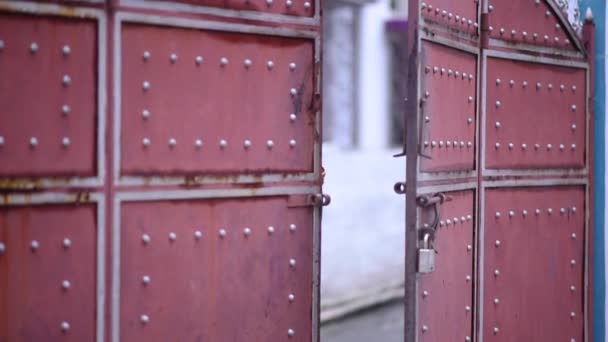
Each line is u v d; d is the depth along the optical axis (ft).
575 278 21.44
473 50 18.58
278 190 16.43
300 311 16.88
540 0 20.20
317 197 16.80
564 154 20.99
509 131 19.66
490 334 19.33
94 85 14.51
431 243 16.30
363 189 65.36
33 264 14.14
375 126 83.66
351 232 49.37
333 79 79.05
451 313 17.87
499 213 19.52
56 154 14.24
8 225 13.92
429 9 16.60
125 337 14.98
